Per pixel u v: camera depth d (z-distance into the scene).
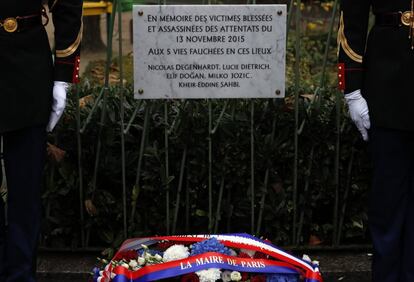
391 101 2.96
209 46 3.42
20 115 2.93
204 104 3.63
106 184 3.69
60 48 3.03
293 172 3.68
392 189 3.05
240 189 3.70
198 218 3.72
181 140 3.59
